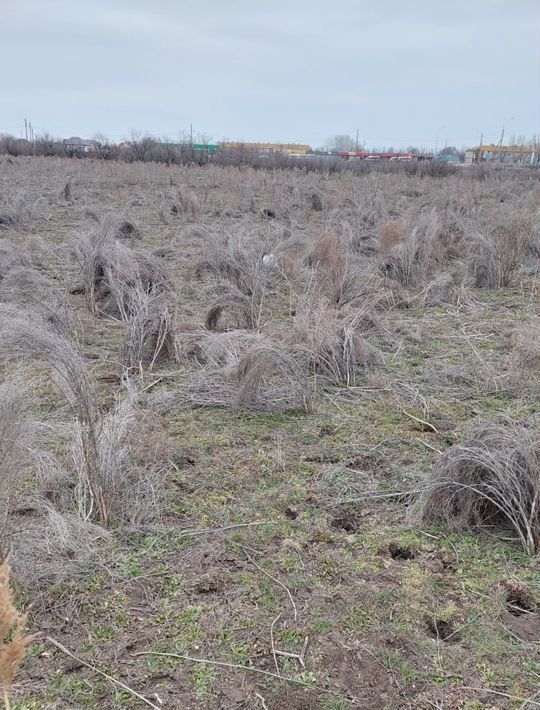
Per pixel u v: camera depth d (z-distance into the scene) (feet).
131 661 6.49
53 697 6.04
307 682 6.30
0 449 8.12
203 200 46.73
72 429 10.30
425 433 11.75
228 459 10.59
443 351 16.37
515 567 8.02
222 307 17.15
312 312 16.67
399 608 7.29
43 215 36.76
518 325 18.52
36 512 8.82
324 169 87.86
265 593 7.48
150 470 10.01
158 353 14.58
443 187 64.34
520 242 24.52
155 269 20.48
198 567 7.92
